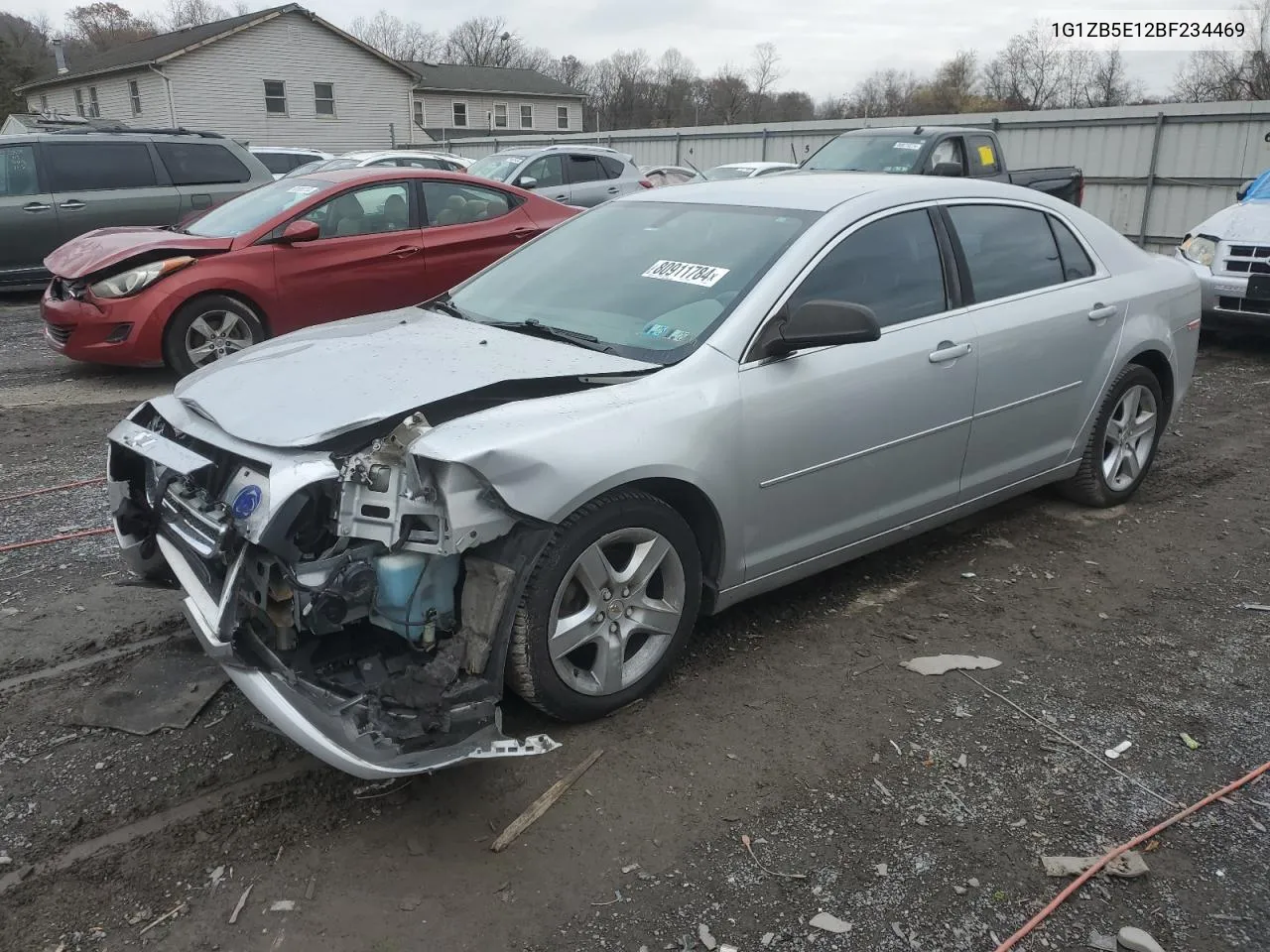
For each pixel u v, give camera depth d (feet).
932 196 13.71
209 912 7.95
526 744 8.84
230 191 38.99
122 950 7.57
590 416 9.73
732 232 12.73
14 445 20.15
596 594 10.01
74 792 9.33
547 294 12.97
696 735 10.41
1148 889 8.44
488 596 9.15
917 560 15.07
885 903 8.20
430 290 27.37
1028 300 14.51
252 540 8.45
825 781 9.71
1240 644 12.67
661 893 8.25
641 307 11.96
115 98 126.62
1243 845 9.00
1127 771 10.03
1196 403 24.98
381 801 9.32
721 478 10.77
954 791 9.62
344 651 9.40
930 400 12.91
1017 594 13.97
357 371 10.21
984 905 8.20
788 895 8.26
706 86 264.52
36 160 35.76
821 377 11.64
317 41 124.06
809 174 15.05
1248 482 18.92
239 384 10.30
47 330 25.50
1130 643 12.66
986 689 11.46
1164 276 17.10
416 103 172.04
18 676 11.29
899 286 12.91
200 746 10.08
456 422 9.06
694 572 10.89
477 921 7.91
